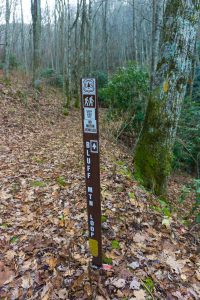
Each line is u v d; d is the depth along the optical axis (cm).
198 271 284
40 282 265
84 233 334
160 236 334
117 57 3484
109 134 900
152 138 476
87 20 1769
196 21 416
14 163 591
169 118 455
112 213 367
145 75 947
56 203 414
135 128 895
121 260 286
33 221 369
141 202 404
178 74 432
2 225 361
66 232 338
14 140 782
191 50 427
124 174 492
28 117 1078
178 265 287
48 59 3359
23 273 278
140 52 2816
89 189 247
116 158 652
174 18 416
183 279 270
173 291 255
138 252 300
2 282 269
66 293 251
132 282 259
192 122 805
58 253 301
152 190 473
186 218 448
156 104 459
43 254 302
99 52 3238
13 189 465
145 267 279
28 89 1545
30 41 2952
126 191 428
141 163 497
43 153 676
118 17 3791
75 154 677
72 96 1814
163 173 481
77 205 403
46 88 1986
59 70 2728
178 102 449
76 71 1753
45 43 3425
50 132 945
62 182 489
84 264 282
